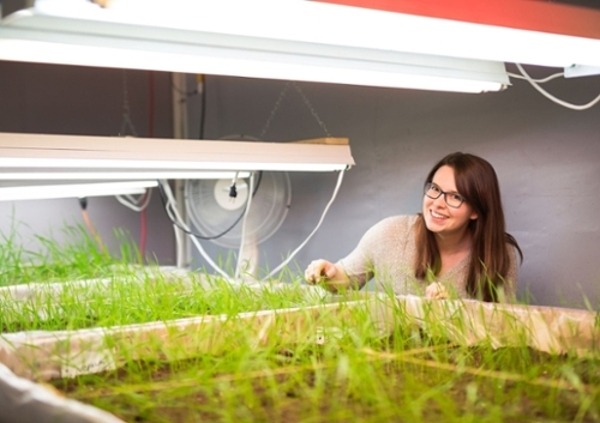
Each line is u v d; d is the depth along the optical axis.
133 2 1.04
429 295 1.83
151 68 1.42
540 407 1.15
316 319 1.70
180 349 1.49
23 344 1.42
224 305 1.77
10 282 2.84
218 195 3.16
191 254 4.16
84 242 3.69
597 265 2.40
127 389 1.29
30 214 3.78
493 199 2.30
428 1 1.12
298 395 1.24
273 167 2.30
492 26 1.17
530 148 2.60
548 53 1.39
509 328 1.56
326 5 1.06
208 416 1.14
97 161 1.95
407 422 1.08
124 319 1.77
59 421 0.95
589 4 2.02
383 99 3.16
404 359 1.45
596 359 1.38
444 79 1.64
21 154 1.83
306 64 1.43
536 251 2.61
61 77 3.90
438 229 2.31
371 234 2.57
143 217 4.14
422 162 3.01
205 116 4.18
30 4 1.04
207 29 1.22
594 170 2.39
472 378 1.34
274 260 3.86
